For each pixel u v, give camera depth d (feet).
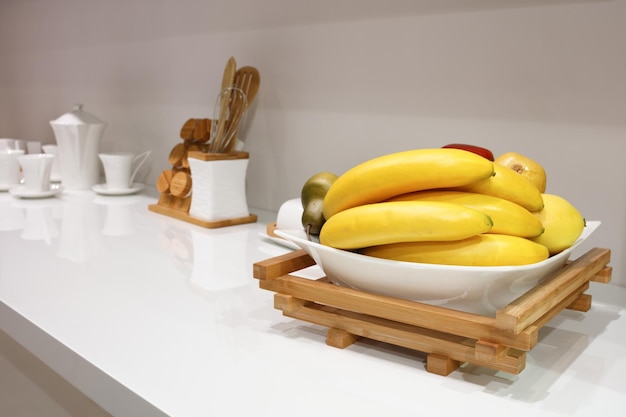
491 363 2.03
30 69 7.79
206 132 4.82
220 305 2.85
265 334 2.52
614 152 3.18
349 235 2.24
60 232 4.25
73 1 6.81
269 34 4.75
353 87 4.25
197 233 4.27
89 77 6.77
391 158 2.28
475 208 2.25
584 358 2.33
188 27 5.43
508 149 3.55
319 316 2.43
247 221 4.59
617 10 3.09
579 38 3.22
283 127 4.75
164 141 5.90
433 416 1.91
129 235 4.20
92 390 2.26
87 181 5.98
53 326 2.58
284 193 4.83
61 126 5.79
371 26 4.09
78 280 3.20
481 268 2.10
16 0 7.80
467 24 3.63
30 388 4.28
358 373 2.18
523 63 3.43
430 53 3.82
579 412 1.94
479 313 2.28
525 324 1.99
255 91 4.65
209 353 2.33
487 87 3.59
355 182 2.33
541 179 2.74
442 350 2.16
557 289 2.20
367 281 2.32
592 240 3.32
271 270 2.50
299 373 2.18
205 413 1.91
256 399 2.00
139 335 2.50
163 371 2.19
